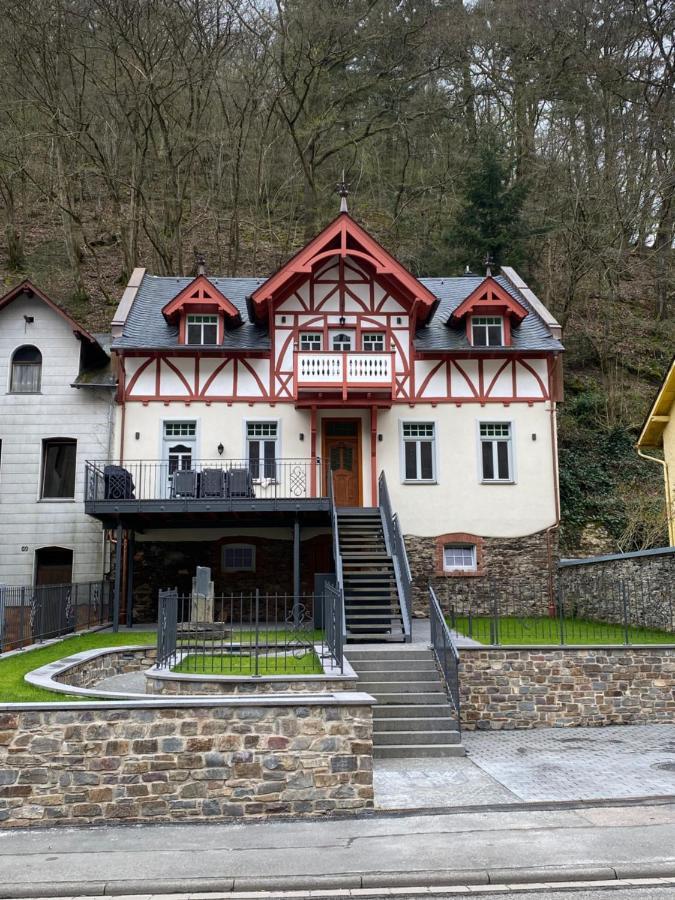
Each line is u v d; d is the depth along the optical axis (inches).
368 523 757.3
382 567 709.9
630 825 303.7
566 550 935.7
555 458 850.8
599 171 1234.0
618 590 709.3
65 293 1246.3
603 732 515.5
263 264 1348.4
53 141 1162.0
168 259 1235.2
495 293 854.5
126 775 315.9
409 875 252.1
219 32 1171.9
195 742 319.6
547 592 832.9
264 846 281.7
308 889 247.9
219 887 247.3
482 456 853.2
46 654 513.3
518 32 1334.9
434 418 852.0
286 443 834.8
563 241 1261.1
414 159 1465.3
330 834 295.4
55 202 1208.2
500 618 783.7
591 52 1304.1
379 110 1368.1
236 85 1244.5
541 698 538.0
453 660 482.3
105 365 868.6
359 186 1485.0
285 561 812.0
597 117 1305.4
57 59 1136.8
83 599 743.1
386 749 442.6
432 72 1389.0
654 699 543.2
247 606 804.0
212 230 1422.2
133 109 1180.5
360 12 1234.6
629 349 1262.3
